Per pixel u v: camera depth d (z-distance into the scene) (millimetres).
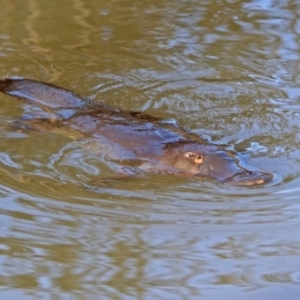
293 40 24625
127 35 25188
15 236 13336
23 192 14852
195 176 15578
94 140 17312
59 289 11875
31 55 23500
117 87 21578
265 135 18281
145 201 14602
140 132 17281
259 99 20688
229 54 23719
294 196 14680
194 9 27547
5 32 25031
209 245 13070
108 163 16312
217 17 26781
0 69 22391
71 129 17953
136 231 13508
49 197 14680
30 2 27594
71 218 13922
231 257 12750
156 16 26875
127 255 12805
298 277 12102
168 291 11789
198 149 16094
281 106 20203
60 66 22828
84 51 23906
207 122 19234
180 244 13125
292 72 22391
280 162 16438
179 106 20375
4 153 16766
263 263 12531
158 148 16531
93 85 21688
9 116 18703
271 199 14602
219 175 15383
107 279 12156
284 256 12711
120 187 15211
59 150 16969
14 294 11742
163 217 13977
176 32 25453
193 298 11633
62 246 13070
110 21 26375
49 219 13875
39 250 12945
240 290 11789
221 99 20766
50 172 15859
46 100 19453
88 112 18719
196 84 21734
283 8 27422
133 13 27156
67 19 26328
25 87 20047
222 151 16047
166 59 23438
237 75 22297
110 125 17750
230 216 14000
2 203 14406
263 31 25406
